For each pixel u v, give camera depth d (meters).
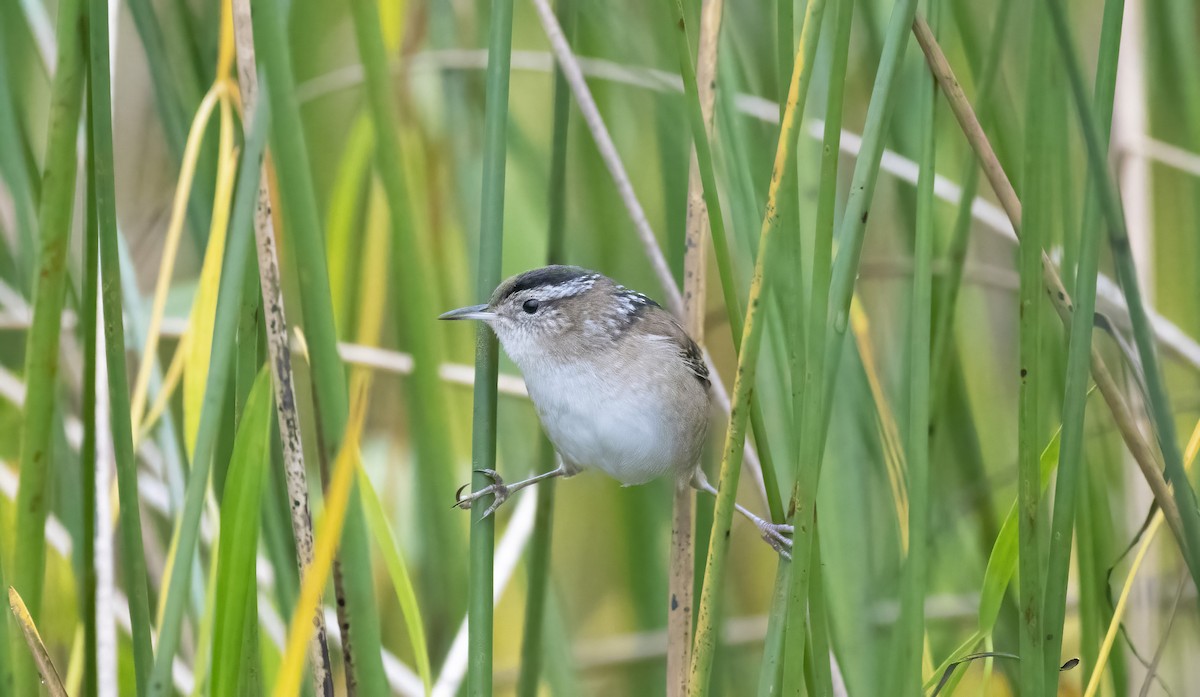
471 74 9.23
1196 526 5.04
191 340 6.18
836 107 4.80
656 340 7.55
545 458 7.79
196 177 6.95
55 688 5.36
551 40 6.91
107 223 5.08
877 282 9.63
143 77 9.70
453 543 7.06
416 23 8.58
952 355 8.20
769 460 5.82
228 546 5.25
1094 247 4.87
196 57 7.42
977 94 6.50
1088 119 4.63
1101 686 7.34
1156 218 9.66
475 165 8.89
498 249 5.48
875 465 8.01
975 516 9.22
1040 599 5.25
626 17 9.20
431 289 6.40
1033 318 5.05
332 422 5.11
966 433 8.29
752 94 8.33
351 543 5.40
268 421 5.27
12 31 8.09
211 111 6.61
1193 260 8.93
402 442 9.62
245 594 5.30
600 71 8.37
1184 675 8.35
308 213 4.95
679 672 7.20
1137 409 8.07
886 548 8.72
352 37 9.95
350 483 5.03
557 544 11.15
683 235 8.27
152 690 4.62
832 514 7.67
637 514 9.20
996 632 8.12
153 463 8.00
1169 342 8.13
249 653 5.71
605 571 11.10
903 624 5.27
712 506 8.11
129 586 5.30
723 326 10.16
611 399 7.41
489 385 5.85
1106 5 4.86
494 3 5.35
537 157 9.45
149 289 9.40
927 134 5.20
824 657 5.43
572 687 8.08
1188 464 6.07
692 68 5.18
